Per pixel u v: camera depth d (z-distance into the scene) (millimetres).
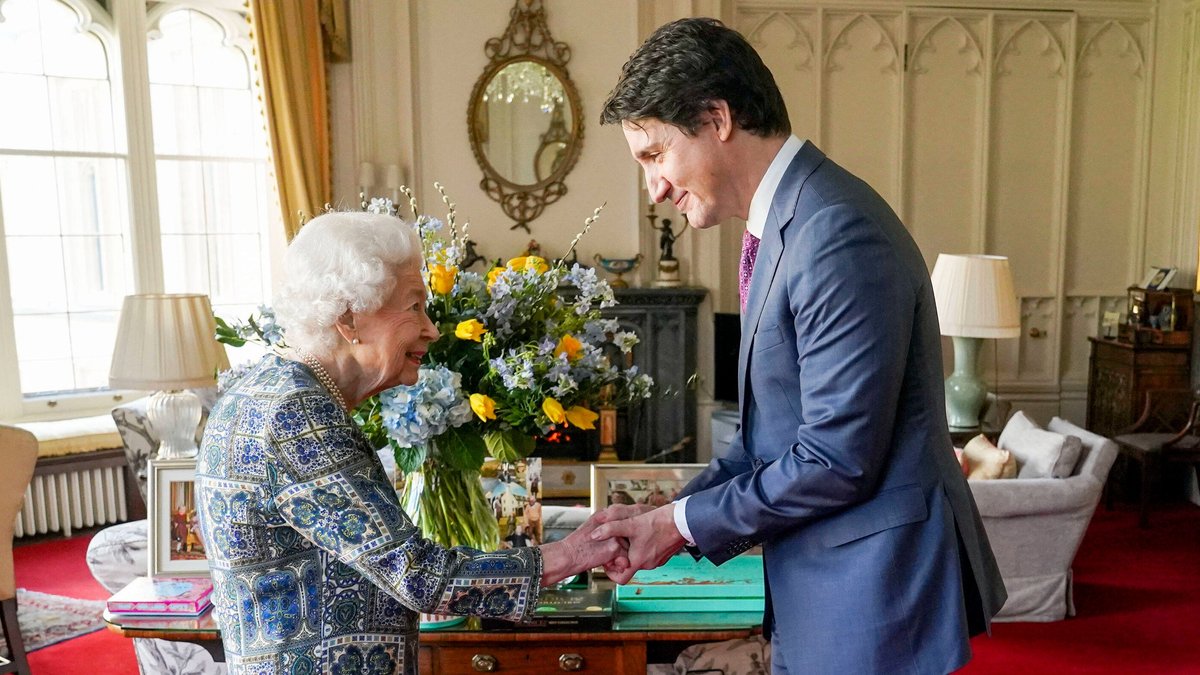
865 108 6832
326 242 1410
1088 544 5367
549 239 6719
